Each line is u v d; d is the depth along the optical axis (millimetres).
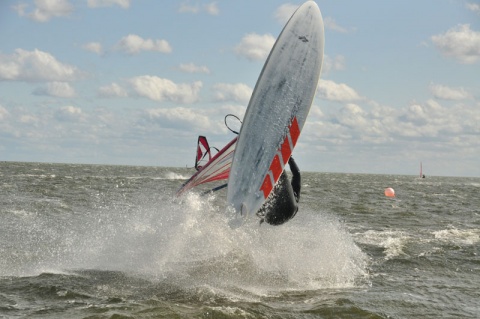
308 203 48469
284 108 16609
